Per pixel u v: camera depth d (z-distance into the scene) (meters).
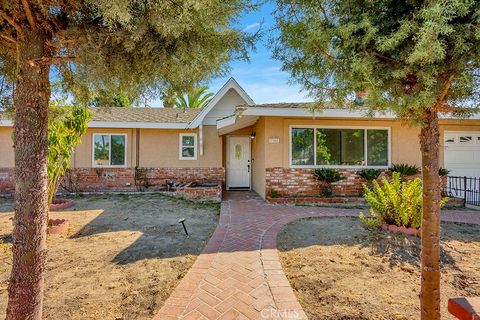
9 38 2.06
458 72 1.70
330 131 9.58
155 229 5.79
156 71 2.45
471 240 4.96
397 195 5.48
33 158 1.99
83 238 5.14
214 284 3.24
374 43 1.82
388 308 2.80
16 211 1.99
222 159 12.73
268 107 8.49
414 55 1.52
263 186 9.76
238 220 6.43
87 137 11.91
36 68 2.00
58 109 3.51
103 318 2.66
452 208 8.11
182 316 2.62
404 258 4.11
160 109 15.29
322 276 3.53
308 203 8.73
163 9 2.00
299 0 2.17
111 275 3.57
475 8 1.47
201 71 2.60
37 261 2.03
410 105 1.75
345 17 1.95
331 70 2.17
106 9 1.76
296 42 2.20
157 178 12.30
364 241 4.86
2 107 2.82
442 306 2.86
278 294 3.01
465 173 9.84
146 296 3.06
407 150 9.70
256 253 4.23
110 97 2.97
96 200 9.41
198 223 6.34
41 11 1.96
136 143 12.26
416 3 1.68
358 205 8.42
